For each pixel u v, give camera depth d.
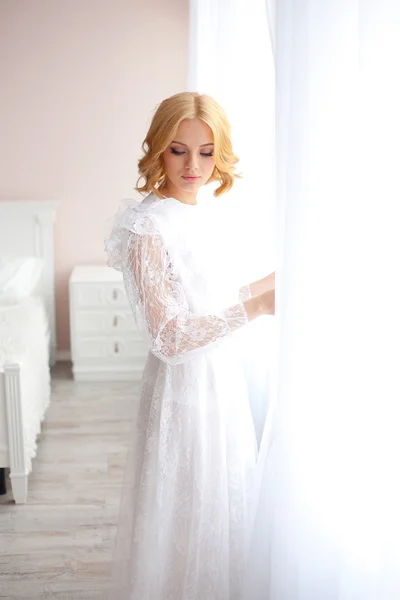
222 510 1.57
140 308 1.49
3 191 4.47
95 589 2.21
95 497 2.85
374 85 1.07
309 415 1.30
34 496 2.86
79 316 4.22
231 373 1.63
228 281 1.68
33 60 4.33
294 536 1.34
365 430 1.17
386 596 1.12
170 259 1.51
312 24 1.17
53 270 4.48
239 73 1.92
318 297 1.26
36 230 4.41
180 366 1.56
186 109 1.52
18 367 2.69
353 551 1.20
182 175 1.57
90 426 3.61
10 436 2.74
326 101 1.19
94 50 4.36
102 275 4.28
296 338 1.28
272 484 1.42
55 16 4.30
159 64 4.40
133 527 1.64
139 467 1.65
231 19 1.93
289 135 1.21
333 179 1.21
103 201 4.53
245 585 1.49
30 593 2.18
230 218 1.87
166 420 1.56
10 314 3.59
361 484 1.18
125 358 4.31
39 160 4.45
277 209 1.31
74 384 4.24
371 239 1.11
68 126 4.43
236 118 1.93
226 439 1.61
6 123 4.39
